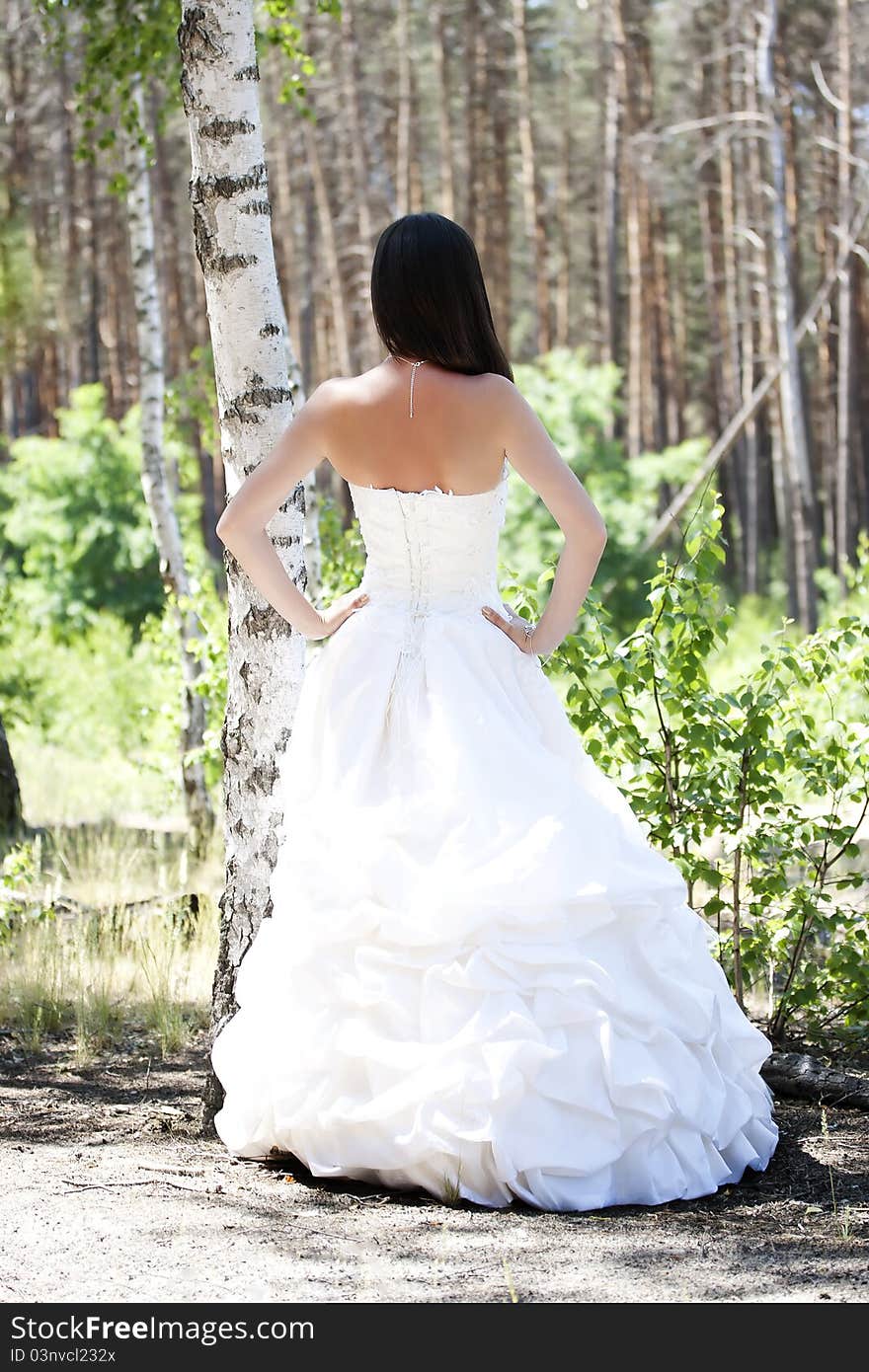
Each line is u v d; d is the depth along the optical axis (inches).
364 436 129.6
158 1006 207.5
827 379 1078.4
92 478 782.5
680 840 182.5
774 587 1104.2
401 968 122.7
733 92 960.9
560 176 1243.2
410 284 125.6
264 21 356.8
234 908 157.4
